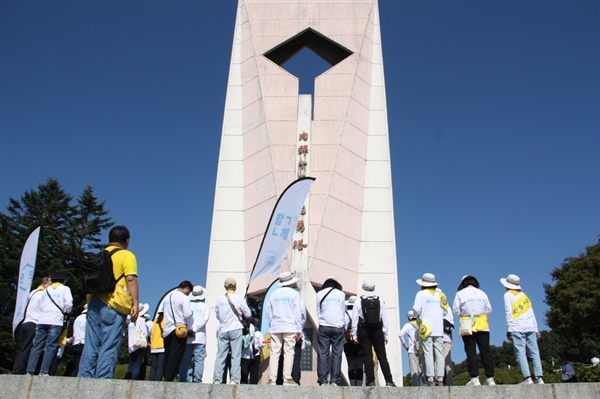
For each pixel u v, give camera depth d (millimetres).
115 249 9148
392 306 24906
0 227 44219
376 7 30516
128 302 9062
